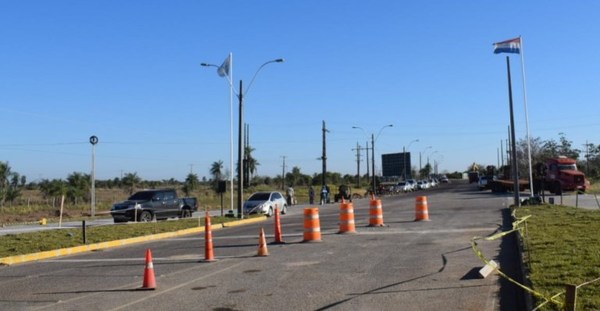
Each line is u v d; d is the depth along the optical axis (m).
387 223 22.88
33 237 20.19
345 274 10.98
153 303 8.97
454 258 12.50
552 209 24.97
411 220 24.27
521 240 13.96
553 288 8.15
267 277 10.97
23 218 38.38
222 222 27.64
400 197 61.47
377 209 21.55
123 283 10.92
